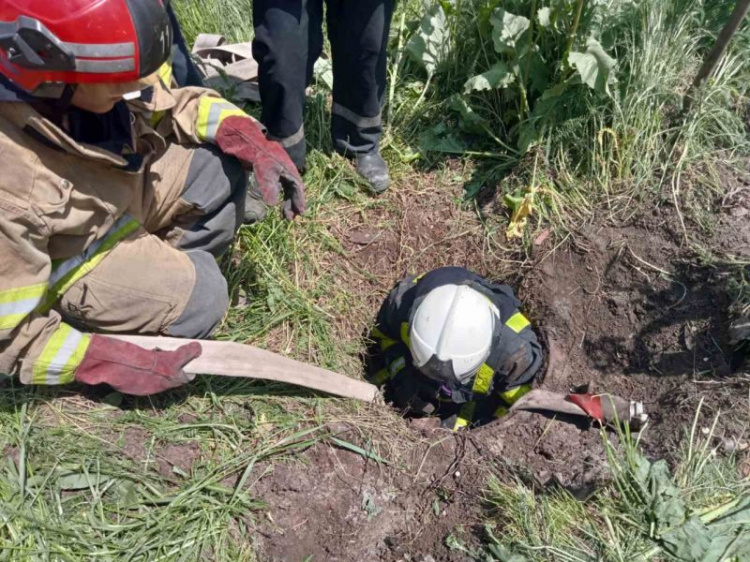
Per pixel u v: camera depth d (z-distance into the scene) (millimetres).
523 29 3205
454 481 2398
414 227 3396
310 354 2797
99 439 2250
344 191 3400
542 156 3314
